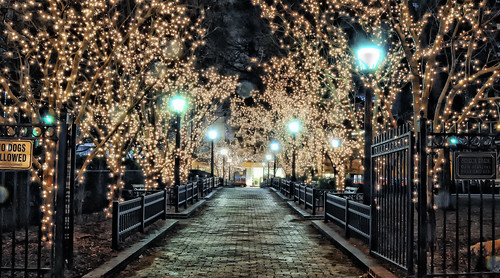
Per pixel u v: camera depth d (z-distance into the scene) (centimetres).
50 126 677
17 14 1231
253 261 963
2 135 668
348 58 1825
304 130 3103
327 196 1508
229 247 1137
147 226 1340
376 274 766
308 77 2564
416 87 1185
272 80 3484
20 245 945
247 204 2511
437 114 1190
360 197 1767
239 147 6359
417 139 701
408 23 1202
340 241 1122
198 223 1647
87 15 1012
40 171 985
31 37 1066
